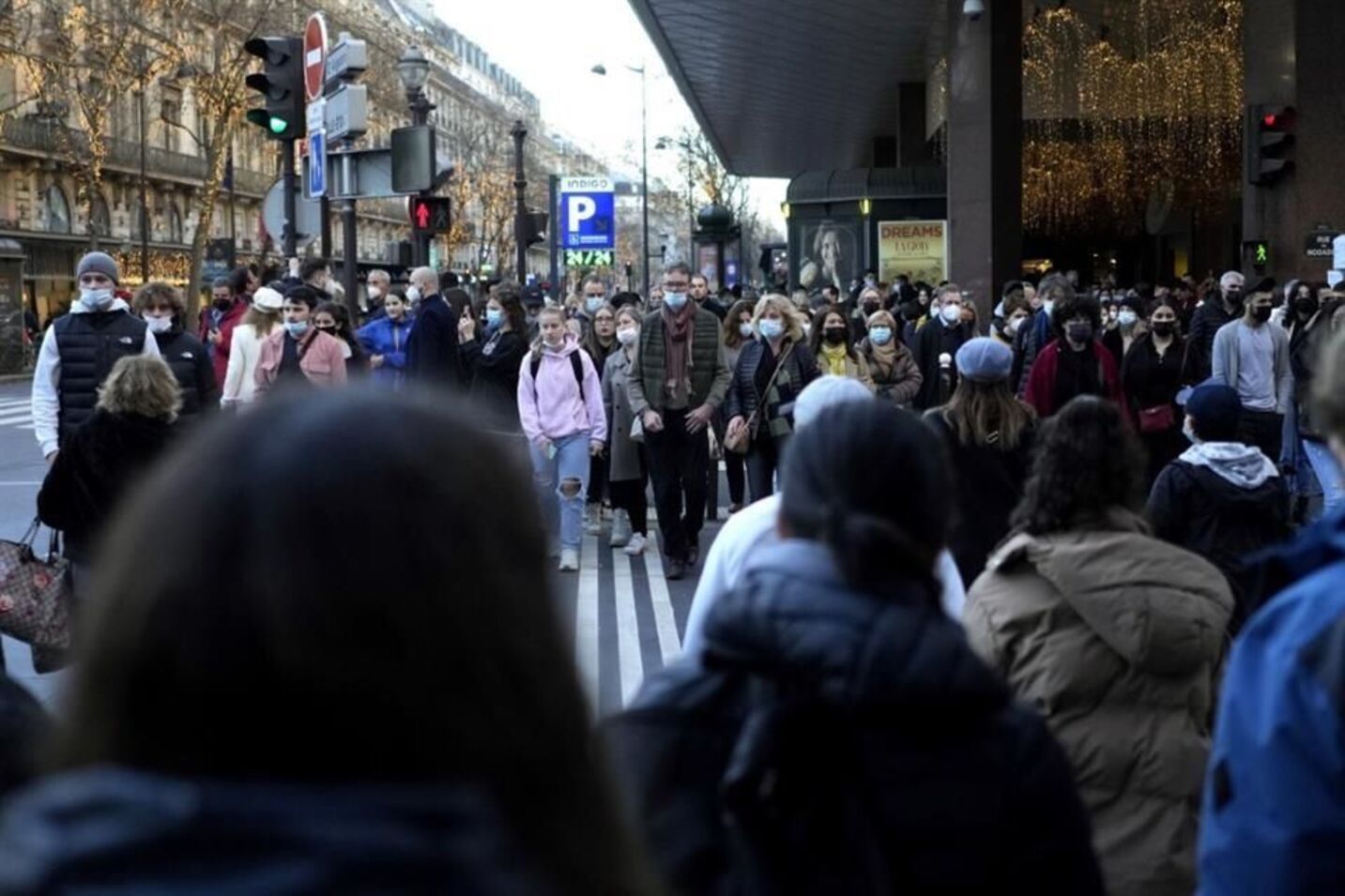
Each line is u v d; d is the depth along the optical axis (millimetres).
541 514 1960
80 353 13172
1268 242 32031
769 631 3424
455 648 1729
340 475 1721
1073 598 5508
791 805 3354
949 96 39156
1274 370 19266
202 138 101062
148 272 85000
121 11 69000
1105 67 54969
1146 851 5449
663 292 16609
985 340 9586
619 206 170125
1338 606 3061
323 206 23016
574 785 1847
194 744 1657
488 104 155750
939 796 3348
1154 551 5594
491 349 18203
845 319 18109
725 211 51750
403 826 1513
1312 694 3008
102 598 1708
